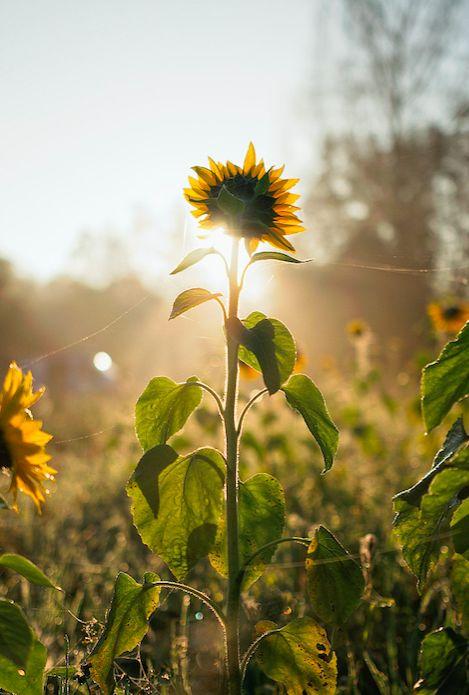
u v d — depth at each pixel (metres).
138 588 1.30
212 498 1.31
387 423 4.93
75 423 7.29
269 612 1.80
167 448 1.25
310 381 1.31
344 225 15.14
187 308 1.30
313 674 1.35
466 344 1.26
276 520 1.39
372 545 1.71
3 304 20.92
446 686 1.31
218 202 1.29
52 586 1.17
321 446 1.30
